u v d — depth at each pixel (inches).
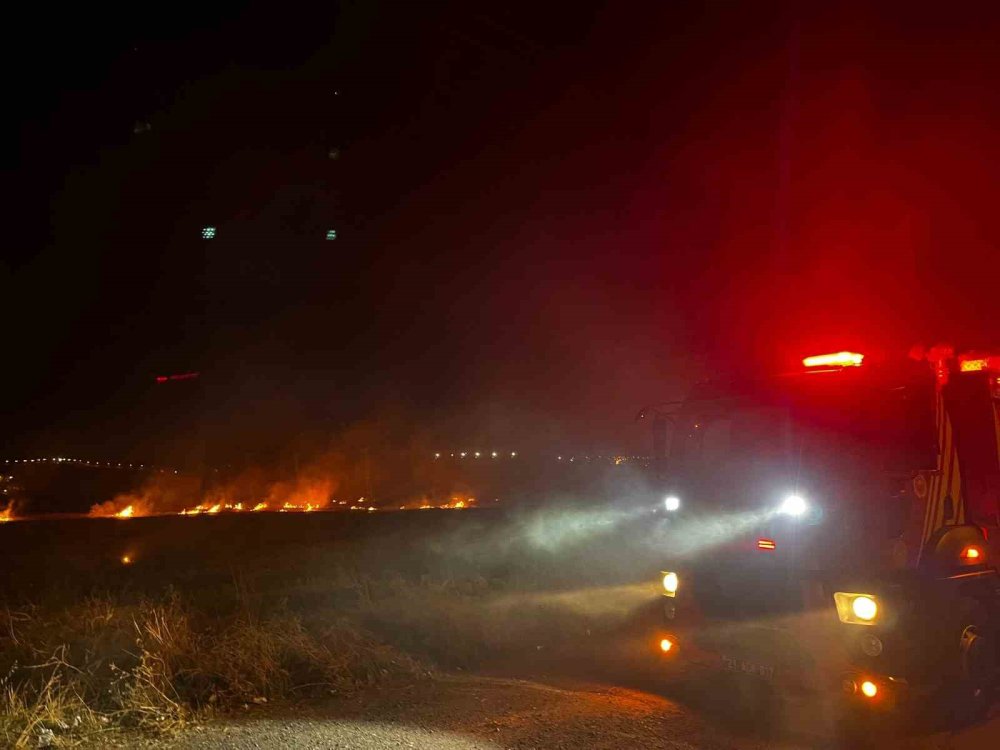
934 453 244.2
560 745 217.6
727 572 262.4
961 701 241.9
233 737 218.1
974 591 248.2
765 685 276.5
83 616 301.4
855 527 240.2
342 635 309.9
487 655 328.5
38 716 214.2
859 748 220.4
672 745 219.5
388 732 225.5
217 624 309.4
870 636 226.1
